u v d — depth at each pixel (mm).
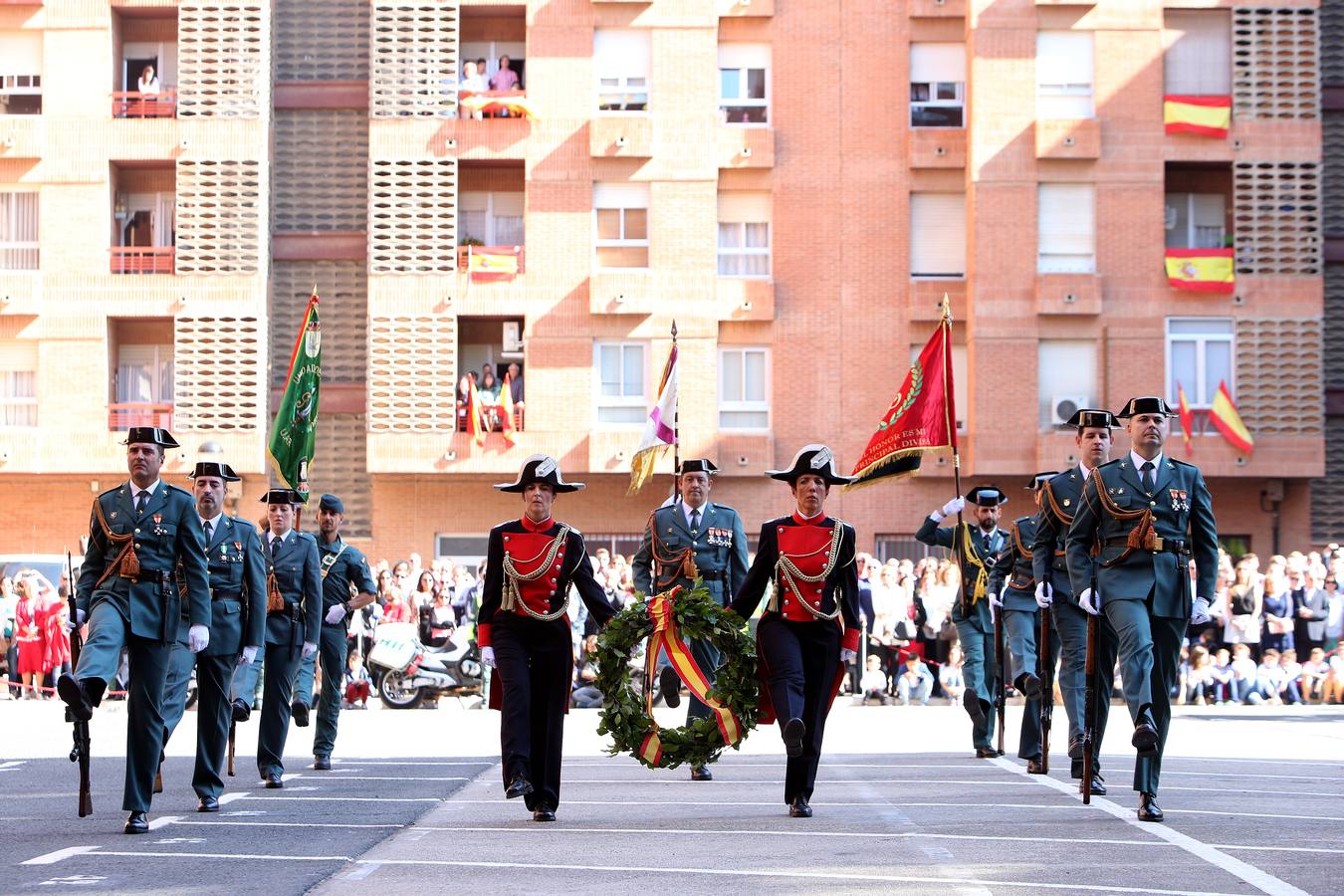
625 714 16828
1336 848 13992
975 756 23562
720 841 14648
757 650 16797
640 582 22609
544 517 16719
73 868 13266
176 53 52344
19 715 33688
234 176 51125
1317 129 50031
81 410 50438
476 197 51938
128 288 50719
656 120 50719
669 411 28875
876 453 25906
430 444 50000
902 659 38969
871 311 51156
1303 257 49875
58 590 41062
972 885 12195
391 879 12609
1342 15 52812
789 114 51500
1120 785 19141
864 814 16531
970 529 24344
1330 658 39375
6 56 51469
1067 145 49719
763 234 51562
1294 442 49344
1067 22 50281
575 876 12711
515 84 51375
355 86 52688
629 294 50156
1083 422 19266
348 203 52594
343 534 52031
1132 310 49781
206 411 50594
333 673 22359
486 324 51625
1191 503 16344
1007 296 49719
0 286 50438
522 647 16422
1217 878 12469
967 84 51406
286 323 52375
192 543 16141
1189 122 49906
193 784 17422
